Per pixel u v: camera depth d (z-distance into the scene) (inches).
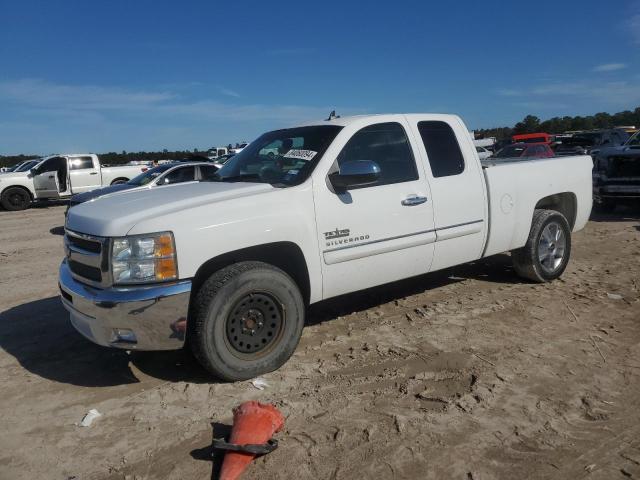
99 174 797.2
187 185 194.1
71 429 137.2
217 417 140.1
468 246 212.5
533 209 237.0
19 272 323.3
